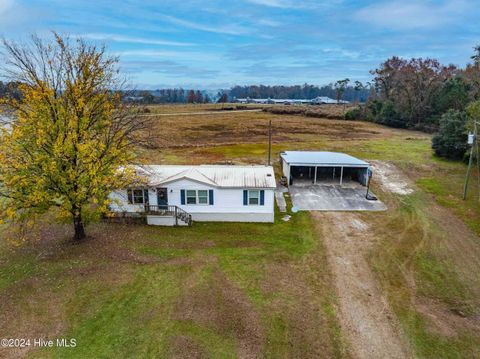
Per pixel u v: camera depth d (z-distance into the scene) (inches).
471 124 1209.4
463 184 1188.5
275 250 721.0
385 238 784.3
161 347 438.9
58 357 420.2
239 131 2445.9
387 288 586.2
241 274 620.7
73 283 577.3
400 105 2780.5
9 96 628.4
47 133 617.0
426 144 1930.4
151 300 536.4
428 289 584.4
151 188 858.8
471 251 721.0
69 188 628.1
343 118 3213.6
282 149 1798.7
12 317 490.6
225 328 477.1
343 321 499.8
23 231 693.9
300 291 572.1
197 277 606.5
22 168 596.7
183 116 3511.3
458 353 442.9
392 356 437.4
